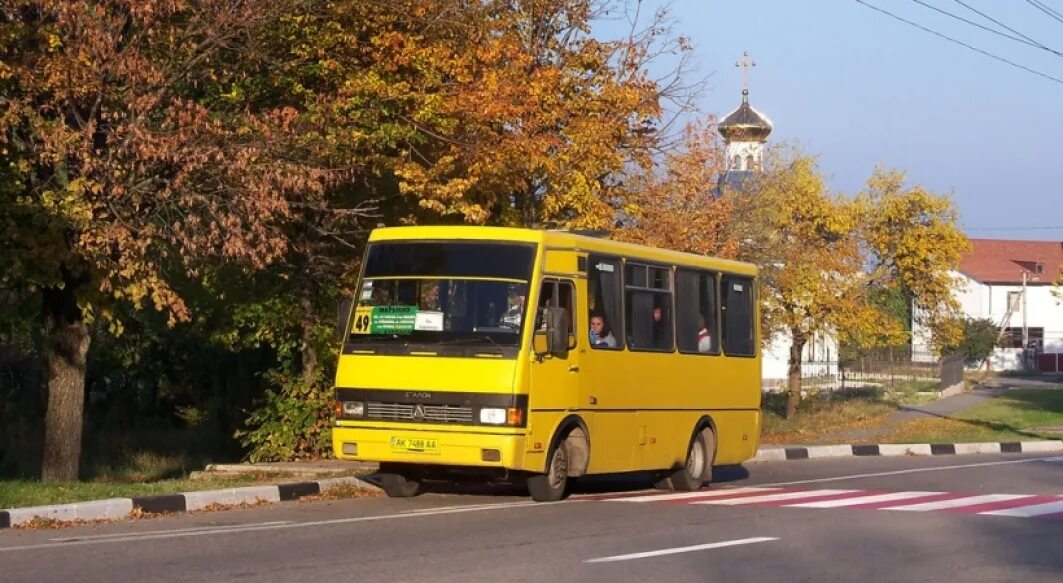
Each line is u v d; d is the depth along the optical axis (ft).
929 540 41.34
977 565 36.27
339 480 57.41
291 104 69.00
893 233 143.74
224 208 57.88
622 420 56.13
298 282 79.10
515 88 71.92
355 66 69.41
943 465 80.48
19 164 55.57
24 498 47.62
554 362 51.13
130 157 55.62
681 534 42.24
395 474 54.90
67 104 55.98
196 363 122.93
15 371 127.75
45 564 34.94
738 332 67.67
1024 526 45.29
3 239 56.44
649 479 69.15
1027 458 88.74
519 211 80.38
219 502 50.83
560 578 32.91
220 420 115.85
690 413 62.08
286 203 58.80
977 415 138.92
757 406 69.51
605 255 55.47
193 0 59.88
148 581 32.07
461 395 49.24
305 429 77.77
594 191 78.43
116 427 128.98
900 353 214.90
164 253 61.82
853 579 33.65
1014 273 311.06
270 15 60.95
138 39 57.21
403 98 68.18
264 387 102.53
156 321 112.37
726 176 114.11
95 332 103.76
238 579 32.40
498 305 50.21
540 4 79.71
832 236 134.72
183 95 64.03
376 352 50.62
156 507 48.39
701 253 93.20
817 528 44.24
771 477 71.72
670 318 60.64
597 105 78.48
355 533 41.96
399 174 69.21
